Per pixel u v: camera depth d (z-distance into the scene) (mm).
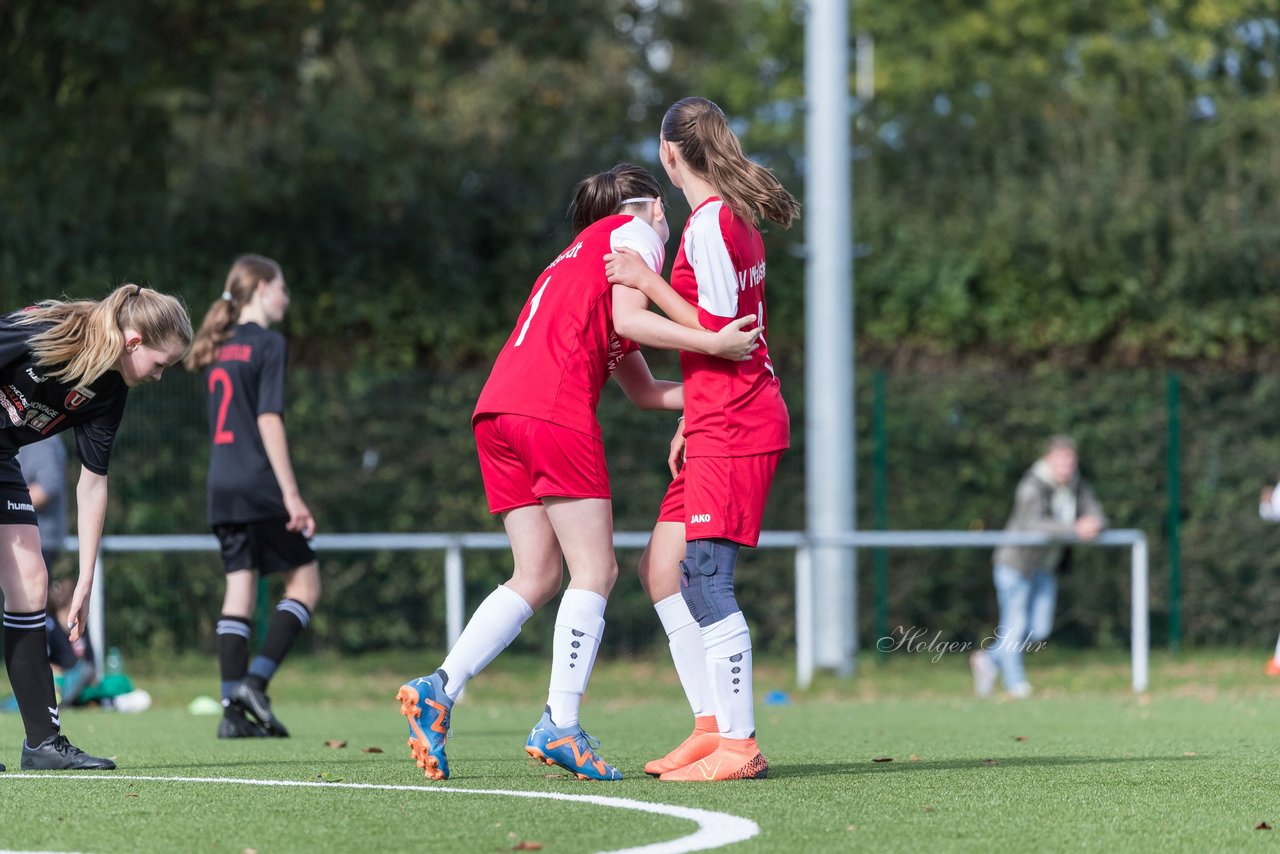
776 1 106312
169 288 53219
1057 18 94938
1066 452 43062
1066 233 60406
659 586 17984
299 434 47688
